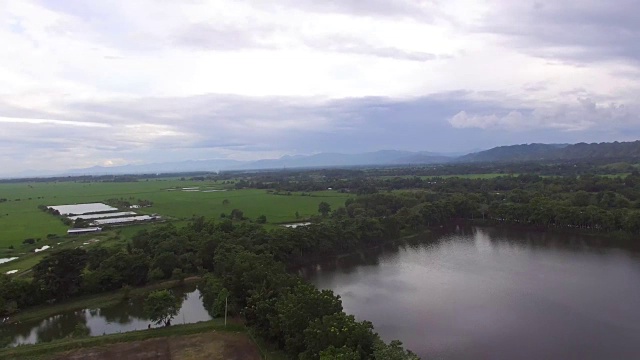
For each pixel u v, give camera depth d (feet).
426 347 304.30
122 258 446.19
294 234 532.73
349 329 243.19
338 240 569.23
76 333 327.26
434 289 426.92
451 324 342.23
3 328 353.31
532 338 315.78
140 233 569.64
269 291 328.29
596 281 435.94
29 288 386.73
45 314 378.12
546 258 528.22
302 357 244.42
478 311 367.66
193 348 291.17
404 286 438.81
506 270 483.51
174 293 433.89
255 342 297.33
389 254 577.43
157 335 312.09
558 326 335.26
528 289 418.31
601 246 576.61
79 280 415.03
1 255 546.67
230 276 366.22
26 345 303.48
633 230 598.34
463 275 470.80
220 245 485.97
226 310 338.34
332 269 512.22
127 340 304.91
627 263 496.23
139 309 395.75
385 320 352.08
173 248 498.28
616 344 304.71
